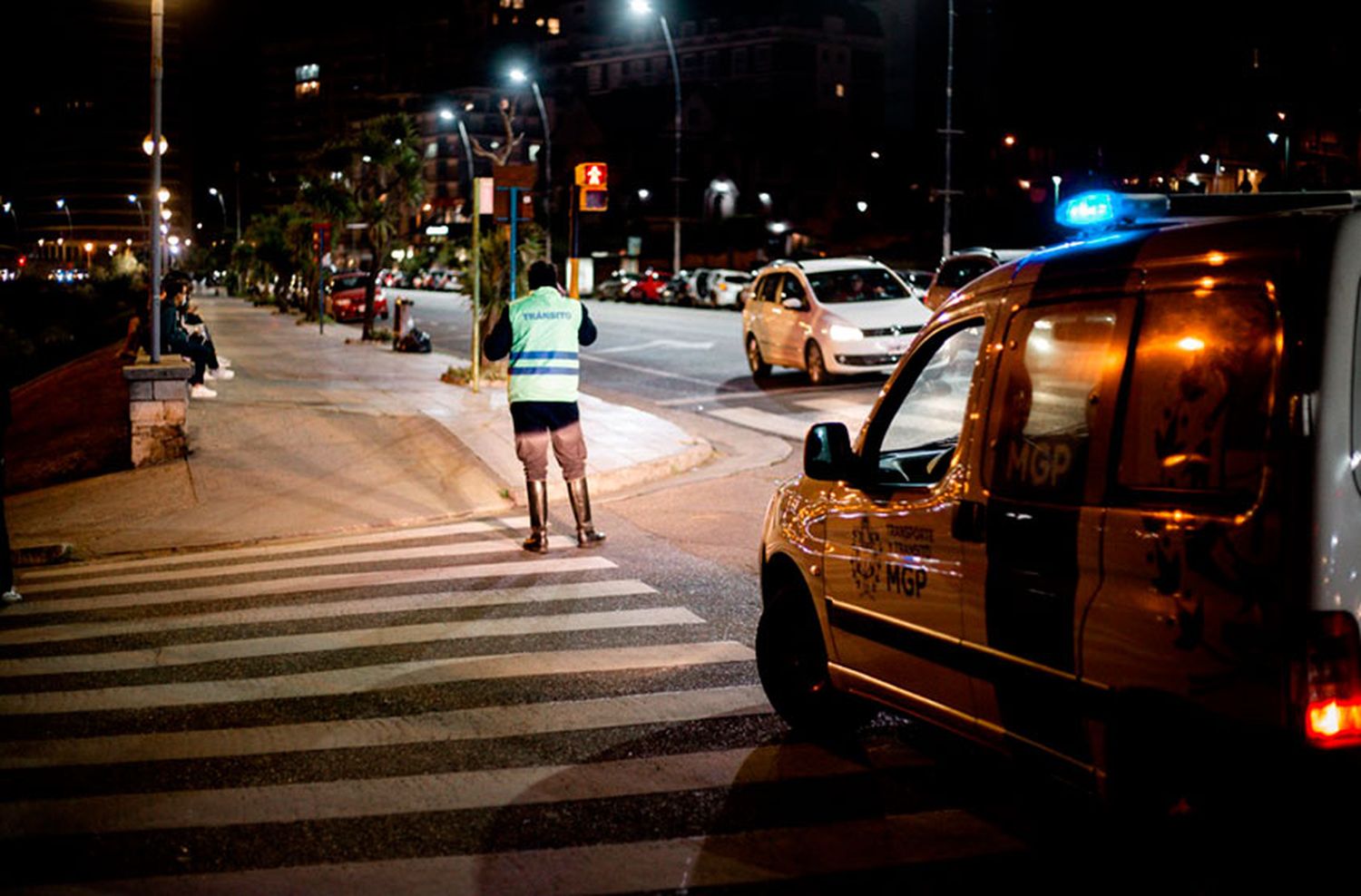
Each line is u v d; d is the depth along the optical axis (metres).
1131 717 3.68
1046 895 4.23
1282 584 3.22
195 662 7.28
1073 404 3.99
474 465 13.81
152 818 4.98
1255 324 3.40
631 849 4.64
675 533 10.80
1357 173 70.50
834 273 22.16
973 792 5.17
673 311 50.50
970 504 4.44
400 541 10.95
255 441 15.42
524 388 10.06
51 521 12.41
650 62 122.81
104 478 14.10
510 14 151.25
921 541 4.73
